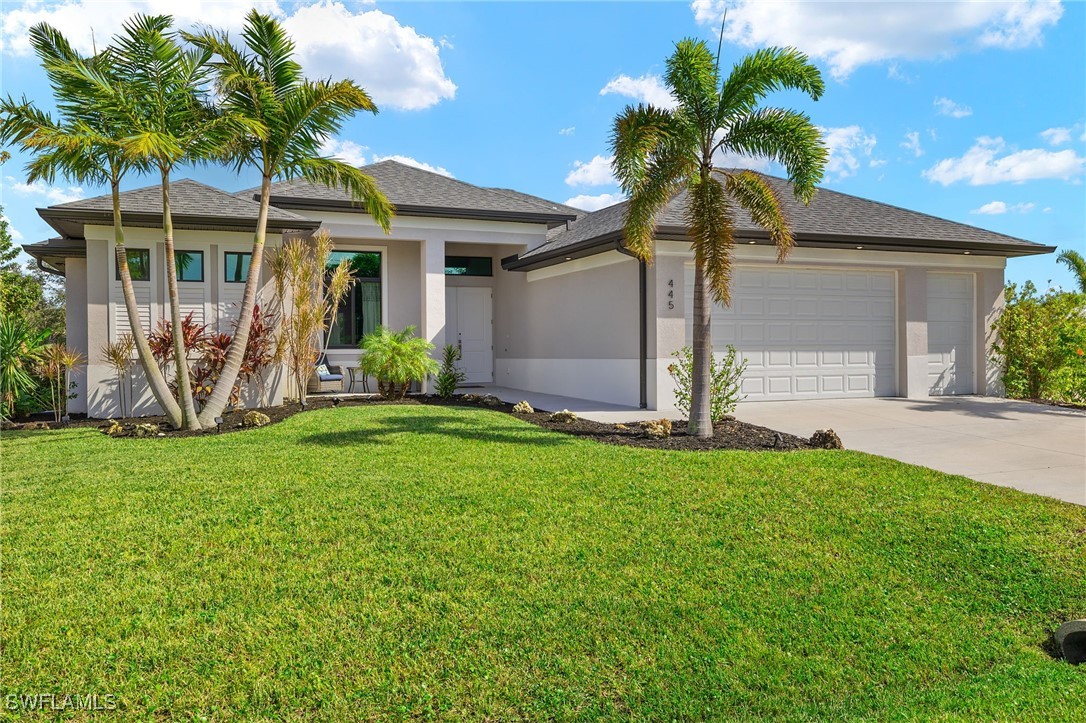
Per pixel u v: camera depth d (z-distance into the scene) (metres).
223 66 9.52
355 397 14.27
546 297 16.66
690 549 5.13
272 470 7.18
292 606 4.09
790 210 14.69
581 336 15.04
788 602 4.36
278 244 13.26
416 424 10.30
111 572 4.54
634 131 8.62
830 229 13.51
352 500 6.07
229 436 9.41
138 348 10.08
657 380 12.35
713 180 9.00
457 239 16.55
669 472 7.23
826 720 3.22
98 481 6.73
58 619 3.88
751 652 3.78
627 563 4.84
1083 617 4.34
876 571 4.88
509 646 3.73
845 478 7.08
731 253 12.88
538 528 5.45
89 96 8.87
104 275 12.05
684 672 3.56
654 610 4.16
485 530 5.38
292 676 3.40
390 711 3.16
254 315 12.45
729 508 6.05
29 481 6.77
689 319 12.85
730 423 10.51
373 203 11.38
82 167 9.52
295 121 10.11
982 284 15.14
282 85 10.32
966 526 5.71
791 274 13.69
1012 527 5.70
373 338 13.95
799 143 8.84
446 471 7.16
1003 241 14.62
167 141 8.45
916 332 14.52
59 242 13.64
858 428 10.45
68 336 14.23
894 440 9.48
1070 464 8.01
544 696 3.31
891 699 3.43
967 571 4.93
